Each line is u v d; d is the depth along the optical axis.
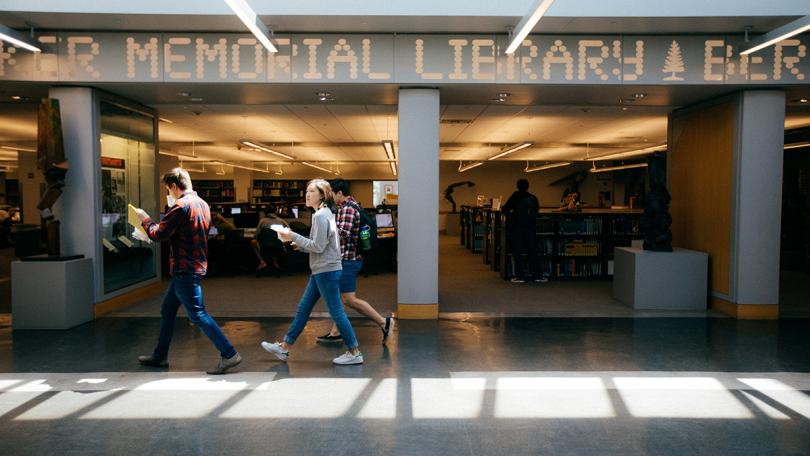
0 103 7.66
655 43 6.06
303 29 5.89
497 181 24.48
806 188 11.75
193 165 22.72
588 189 24.53
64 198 6.19
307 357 4.74
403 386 4.02
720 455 2.96
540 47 6.05
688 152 7.50
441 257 13.27
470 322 6.12
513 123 11.21
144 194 7.68
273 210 9.95
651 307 6.85
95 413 3.50
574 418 3.44
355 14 5.43
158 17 5.52
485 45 6.04
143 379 4.15
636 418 3.45
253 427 3.29
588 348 5.07
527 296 7.96
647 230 7.17
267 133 12.80
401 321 6.17
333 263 4.38
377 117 10.35
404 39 6.02
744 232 6.32
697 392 3.92
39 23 5.75
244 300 7.52
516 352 4.93
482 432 3.23
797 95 6.66
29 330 5.65
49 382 4.09
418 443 3.09
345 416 3.46
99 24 5.77
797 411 3.58
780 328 5.88
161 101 7.25
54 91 6.14
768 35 5.42
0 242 15.48
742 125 6.28
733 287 6.45
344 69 6.03
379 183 25.00
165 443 3.08
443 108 9.41
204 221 4.19
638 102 7.25
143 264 7.59
